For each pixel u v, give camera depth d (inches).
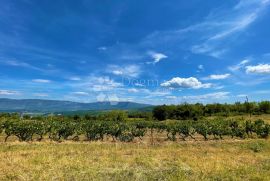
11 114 3924.7
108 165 836.0
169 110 4608.8
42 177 676.1
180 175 708.7
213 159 971.9
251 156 1069.1
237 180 685.9
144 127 2137.1
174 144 1504.7
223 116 4345.5
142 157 985.5
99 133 1798.7
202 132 1846.7
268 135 2020.2
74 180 656.4
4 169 751.1
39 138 1830.7
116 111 4131.4
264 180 693.3
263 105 4421.8
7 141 1619.1
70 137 1972.2
